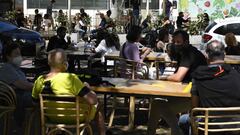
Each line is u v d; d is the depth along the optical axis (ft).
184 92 17.46
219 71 16.05
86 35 76.18
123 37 73.26
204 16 77.25
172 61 26.94
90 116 17.21
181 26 76.64
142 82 19.98
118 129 24.21
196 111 15.93
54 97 16.61
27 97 19.72
